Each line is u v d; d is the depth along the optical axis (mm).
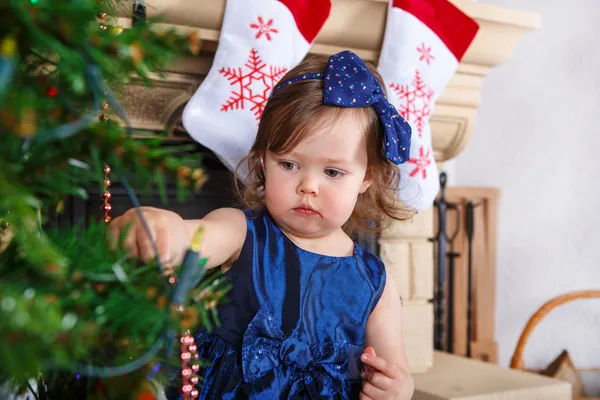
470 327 2082
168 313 374
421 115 1441
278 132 854
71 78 336
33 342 292
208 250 807
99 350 390
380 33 1469
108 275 374
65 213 1237
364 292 914
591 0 2236
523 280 2254
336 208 855
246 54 1264
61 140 368
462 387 1532
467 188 2086
